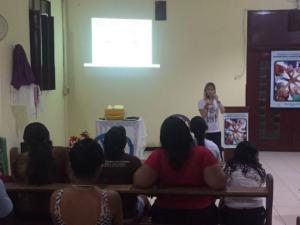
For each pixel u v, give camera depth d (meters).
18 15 5.43
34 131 3.11
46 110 6.73
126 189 2.63
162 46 7.98
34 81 5.52
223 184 2.62
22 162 3.01
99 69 8.05
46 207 2.81
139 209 2.93
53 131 7.18
